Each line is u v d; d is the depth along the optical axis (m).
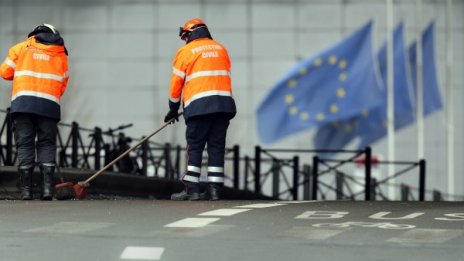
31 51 28.02
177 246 16.20
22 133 28.06
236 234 17.59
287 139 90.06
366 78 84.94
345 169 89.12
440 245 16.28
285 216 20.58
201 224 19.06
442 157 89.62
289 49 91.50
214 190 27.95
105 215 20.84
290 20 91.75
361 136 89.19
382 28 90.75
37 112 27.70
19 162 28.12
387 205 23.91
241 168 87.69
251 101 91.12
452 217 20.52
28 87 27.80
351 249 15.88
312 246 16.19
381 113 88.31
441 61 90.81
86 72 93.00
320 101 87.06
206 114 27.39
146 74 92.81
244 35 92.00
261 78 91.44
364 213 21.33
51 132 28.31
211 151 28.11
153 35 92.88
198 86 27.47
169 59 93.00
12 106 27.89
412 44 89.00
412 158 89.44
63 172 33.84
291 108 88.44
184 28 28.20
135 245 16.30
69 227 18.62
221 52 27.83
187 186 28.02
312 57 86.50
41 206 23.38
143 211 21.72
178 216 20.58
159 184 39.97
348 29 91.25
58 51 28.39
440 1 90.75
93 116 92.50
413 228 18.52
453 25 90.81
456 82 90.62
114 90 92.75
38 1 93.31
